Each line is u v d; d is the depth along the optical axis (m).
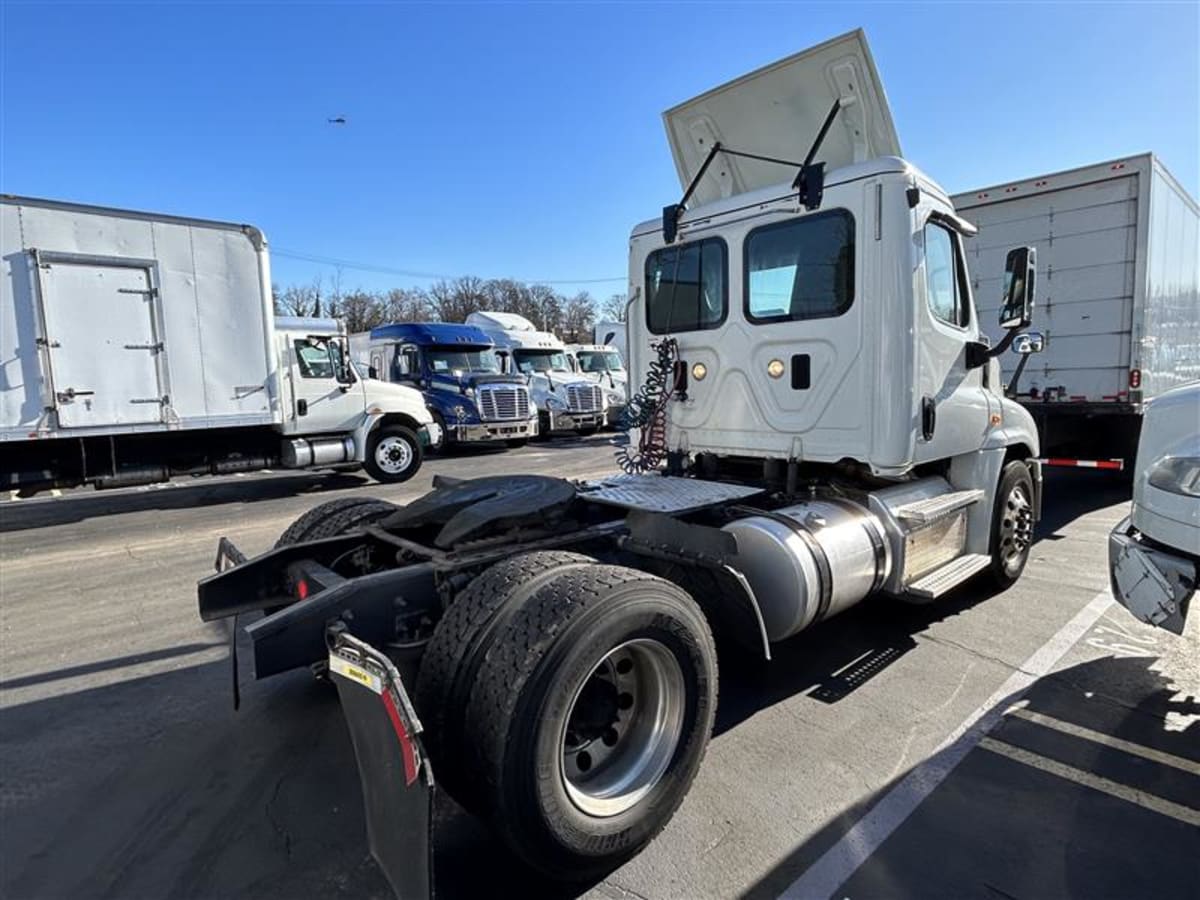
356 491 10.79
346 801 2.72
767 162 4.56
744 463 4.66
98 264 8.51
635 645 2.38
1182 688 3.53
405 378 16.62
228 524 8.22
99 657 4.14
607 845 2.26
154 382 8.97
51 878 2.30
